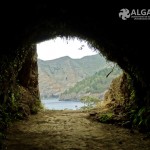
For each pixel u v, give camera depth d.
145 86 10.15
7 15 7.81
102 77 41.31
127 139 8.46
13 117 11.92
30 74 17.81
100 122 12.41
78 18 8.53
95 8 7.52
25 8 7.75
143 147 7.38
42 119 13.39
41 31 10.25
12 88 12.48
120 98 14.03
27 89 17.30
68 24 9.48
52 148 7.32
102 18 7.89
